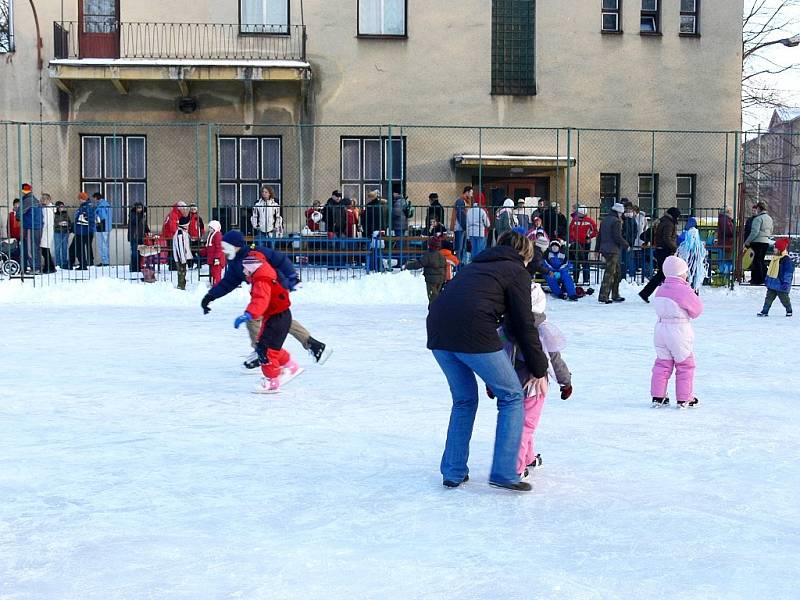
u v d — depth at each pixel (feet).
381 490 20.18
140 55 86.33
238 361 38.99
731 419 28.02
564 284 67.41
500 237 20.16
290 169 87.92
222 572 15.24
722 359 40.32
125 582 14.79
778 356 41.22
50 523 17.83
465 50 88.84
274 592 14.38
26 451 23.58
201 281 71.82
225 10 86.94
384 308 61.98
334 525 17.76
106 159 86.58
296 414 28.37
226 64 82.53
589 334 48.62
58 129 85.76
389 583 14.76
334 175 88.43
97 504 19.08
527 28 90.22
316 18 87.71
